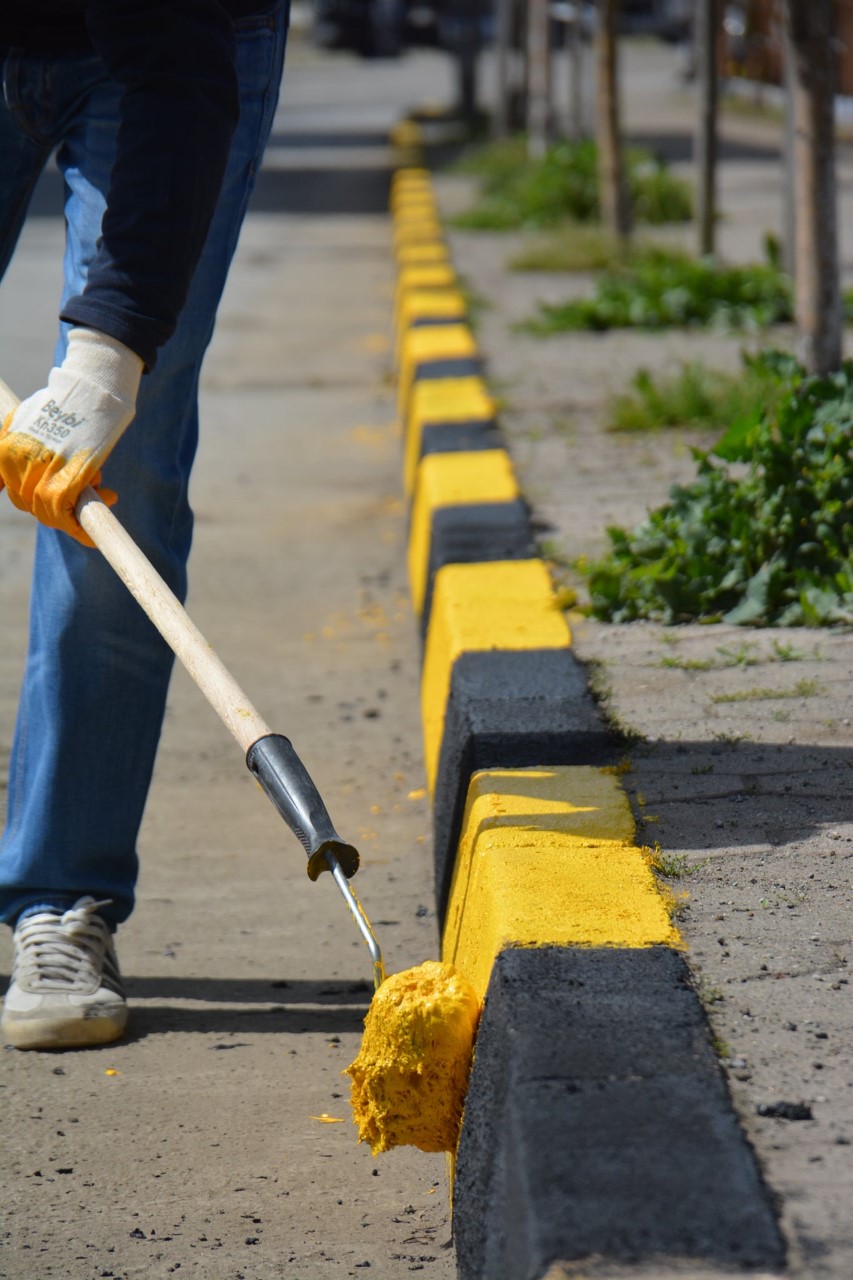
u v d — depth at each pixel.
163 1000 5.92
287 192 32.59
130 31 4.80
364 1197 4.74
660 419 11.62
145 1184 4.80
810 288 10.34
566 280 19.20
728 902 4.70
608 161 20.92
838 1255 3.12
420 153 36.41
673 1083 3.64
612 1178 3.31
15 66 5.32
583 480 10.18
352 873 3.88
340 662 9.34
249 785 7.88
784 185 16.62
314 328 19.53
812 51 10.02
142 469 5.43
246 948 6.31
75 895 5.79
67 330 5.37
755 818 5.27
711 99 18.42
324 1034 5.67
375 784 7.78
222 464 13.62
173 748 8.30
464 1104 4.19
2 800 7.52
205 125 4.81
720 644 7.11
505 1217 3.52
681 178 26.64
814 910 4.63
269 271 23.67
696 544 7.70
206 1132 5.08
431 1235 4.53
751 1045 3.92
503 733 6.04
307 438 14.46
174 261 4.78
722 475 7.96
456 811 6.02
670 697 6.45
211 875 6.95
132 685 5.65
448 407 12.14
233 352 18.17
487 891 4.74
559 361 14.33
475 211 25.14
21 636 9.77
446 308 16.66
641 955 4.27
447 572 8.20
